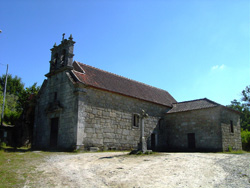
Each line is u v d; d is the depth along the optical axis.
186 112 25.61
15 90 48.69
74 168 11.12
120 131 21.66
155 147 25.30
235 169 10.54
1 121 27.72
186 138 25.02
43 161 12.96
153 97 27.28
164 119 27.22
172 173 9.95
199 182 8.62
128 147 22.08
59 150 19.23
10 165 11.45
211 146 22.98
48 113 22.11
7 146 22.98
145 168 10.95
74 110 19.08
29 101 25.98
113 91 21.59
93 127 19.53
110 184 8.48
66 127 19.55
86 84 19.58
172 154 15.98
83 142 18.58
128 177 9.38
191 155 15.24
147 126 24.78
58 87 21.69
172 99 31.28
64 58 22.00
